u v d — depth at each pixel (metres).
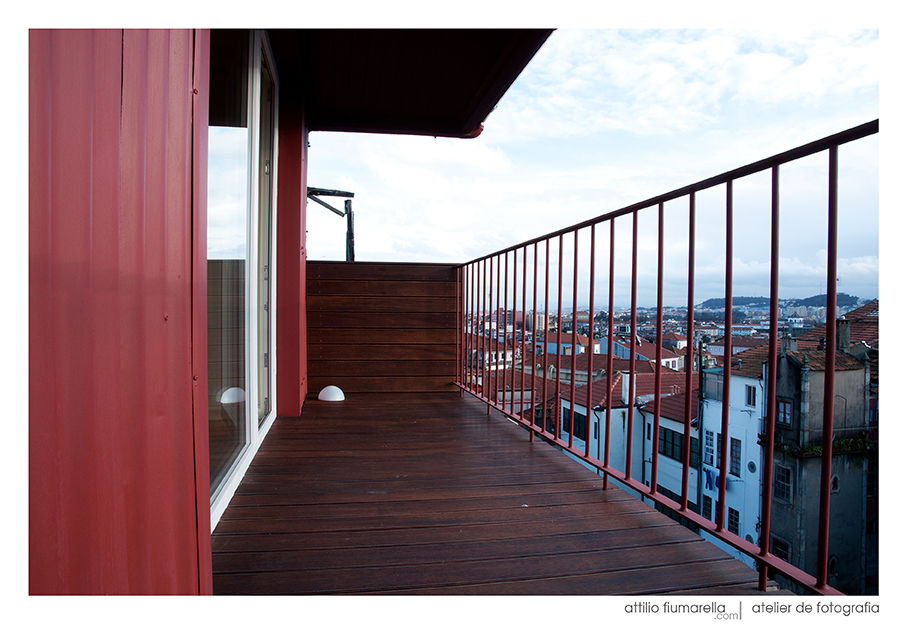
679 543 1.53
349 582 1.28
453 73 3.40
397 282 4.32
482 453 2.51
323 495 1.91
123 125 0.71
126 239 0.72
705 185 1.43
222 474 1.80
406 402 3.89
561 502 1.86
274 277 3.18
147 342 0.78
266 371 2.99
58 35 0.60
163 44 0.82
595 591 1.26
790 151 1.14
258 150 2.41
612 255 1.96
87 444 0.65
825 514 1.06
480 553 1.45
